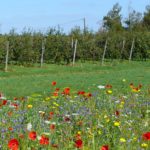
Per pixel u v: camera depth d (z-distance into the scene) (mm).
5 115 10477
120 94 17469
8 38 42656
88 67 42781
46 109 12359
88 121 10453
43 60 47156
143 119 11633
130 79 29109
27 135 8320
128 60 57188
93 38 54844
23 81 27438
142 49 58469
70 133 9125
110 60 54844
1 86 24031
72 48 48688
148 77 31188
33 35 46125
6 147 7824
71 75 33281
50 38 47344
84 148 7848
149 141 8594
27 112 11219
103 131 9531
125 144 8531
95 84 25281
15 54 43031
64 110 12086
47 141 7523
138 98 15047
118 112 11141
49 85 24984
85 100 13555
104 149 6953
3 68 38906
